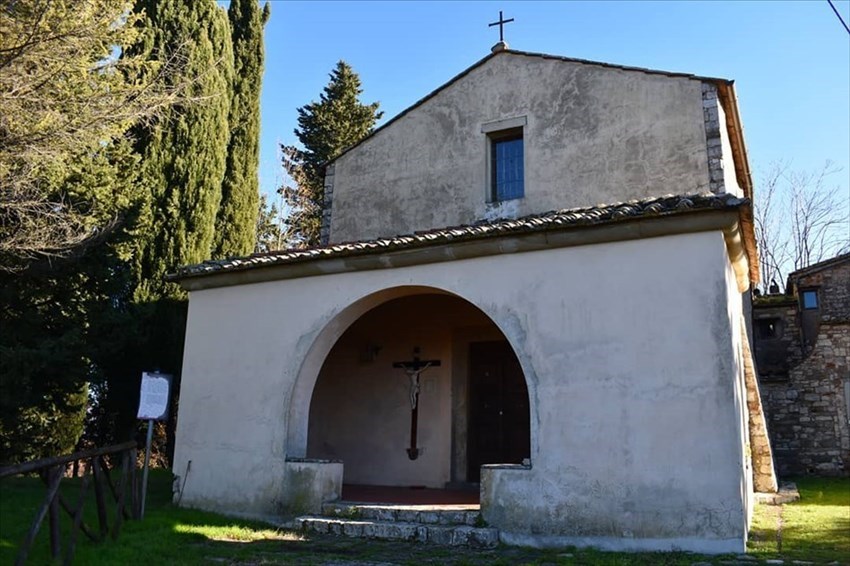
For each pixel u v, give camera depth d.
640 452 6.59
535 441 7.09
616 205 7.40
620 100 10.62
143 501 7.77
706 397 6.43
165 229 14.15
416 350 11.35
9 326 10.60
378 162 12.58
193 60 14.40
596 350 6.99
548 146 11.02
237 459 8.82
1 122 9.27
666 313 6.76
